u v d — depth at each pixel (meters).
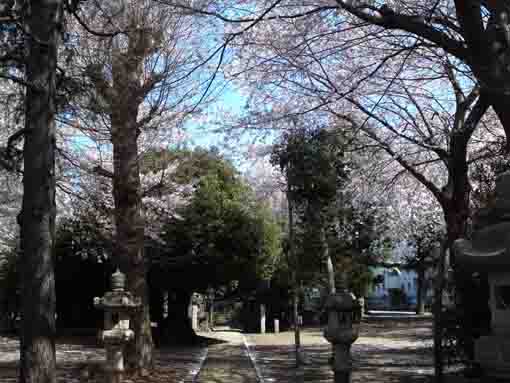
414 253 33.28
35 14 6.73
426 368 13.49
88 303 25.95
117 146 12.62
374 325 29.14
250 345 20.58
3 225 21.33
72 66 10.77
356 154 13.88
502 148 11.04
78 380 11.79
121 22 11.43
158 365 14.16
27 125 6.54
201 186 20.16
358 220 19.72
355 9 7.87
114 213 13.01
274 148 14.30
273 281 26.83
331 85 10.81
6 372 12.65
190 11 9.40
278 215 25.98
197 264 20.09
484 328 9.24
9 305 26.27
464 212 10.63
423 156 14.22
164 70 12.27
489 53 6.59
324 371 13.39
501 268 4.31
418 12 10.13
